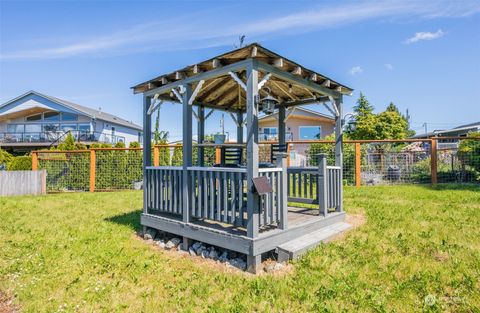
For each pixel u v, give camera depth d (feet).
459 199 21.38
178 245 13.83
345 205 20.61
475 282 8.86
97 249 13.07
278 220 12.01
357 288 8.71
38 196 30.48
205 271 10.75
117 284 9.66
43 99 71.97
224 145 15.74
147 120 16.10
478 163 29.73
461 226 14.51
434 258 10.82
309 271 10.12
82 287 9.46
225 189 11.88
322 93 15.31
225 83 16.76
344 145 31.78
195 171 13.24
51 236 15.28
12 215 20.84
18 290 9.29
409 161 30.94
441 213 17.34
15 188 32.42
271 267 10.77
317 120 67.41
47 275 10.36
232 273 10.53
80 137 70.59
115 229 16.74
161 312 8.01
